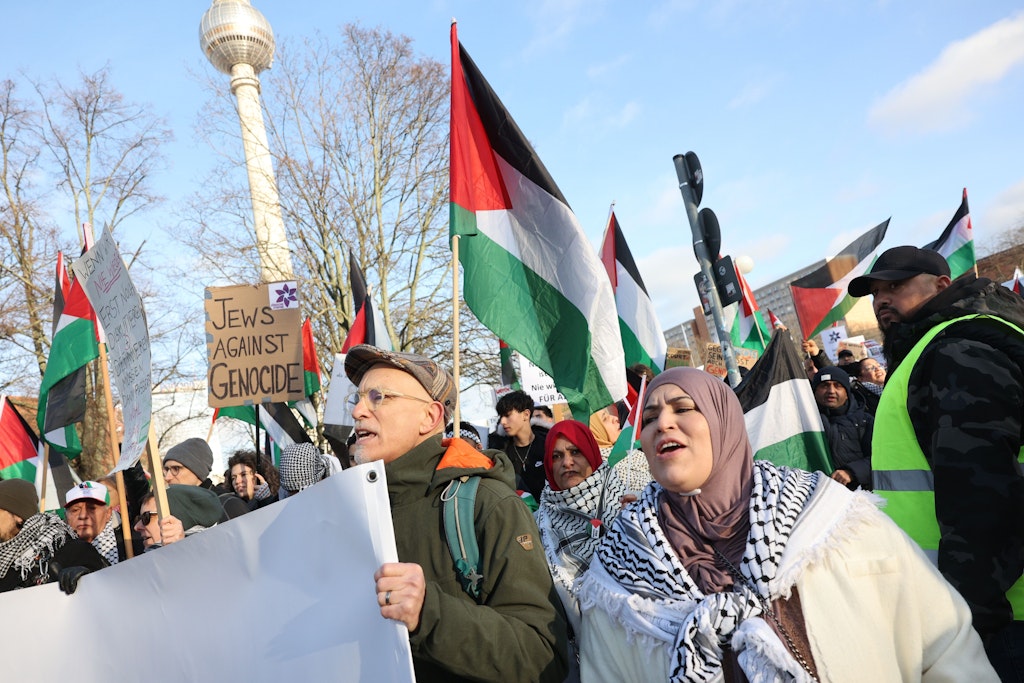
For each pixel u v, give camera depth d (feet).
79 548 12.53
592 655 6.83
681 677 5.93
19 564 12.03
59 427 17.35
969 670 6.22
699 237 22.94
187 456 17.10
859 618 6.02
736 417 6.70
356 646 6.40
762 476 6.59
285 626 6.73
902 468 8.45
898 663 6.21
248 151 73.82
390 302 67.51
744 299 30.63
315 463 17.15
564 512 11.59
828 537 6.17
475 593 7.16
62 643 7.96
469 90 14.44
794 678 5.70
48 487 22.68
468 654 6.41
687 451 6.50
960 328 8.20
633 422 15.46
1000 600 7.16
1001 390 7.59
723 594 6.09
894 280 9.62
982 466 7.41
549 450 11.86
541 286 13.65
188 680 7.18
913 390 8.31
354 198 65.36
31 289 63.67
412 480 7.83
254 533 7.03
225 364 18.13
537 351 13.46
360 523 6.54
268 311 18.29
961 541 7.31
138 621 7.61
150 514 13.73
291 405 31.89
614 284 20.88
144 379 9.86
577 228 13.53
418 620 6.33
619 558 6.76
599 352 13.12
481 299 13.57
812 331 30.42
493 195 14.07
